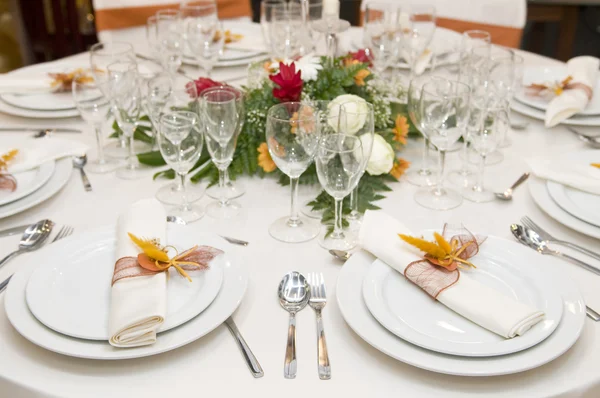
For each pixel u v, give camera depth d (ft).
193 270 3.16
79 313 2.90
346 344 2.84
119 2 7.78
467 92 3.90
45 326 2.79
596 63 5.80
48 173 4.18
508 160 4.69
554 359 2.73
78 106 4.35
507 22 7.76
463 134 4.35
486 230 3.76
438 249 3.09
